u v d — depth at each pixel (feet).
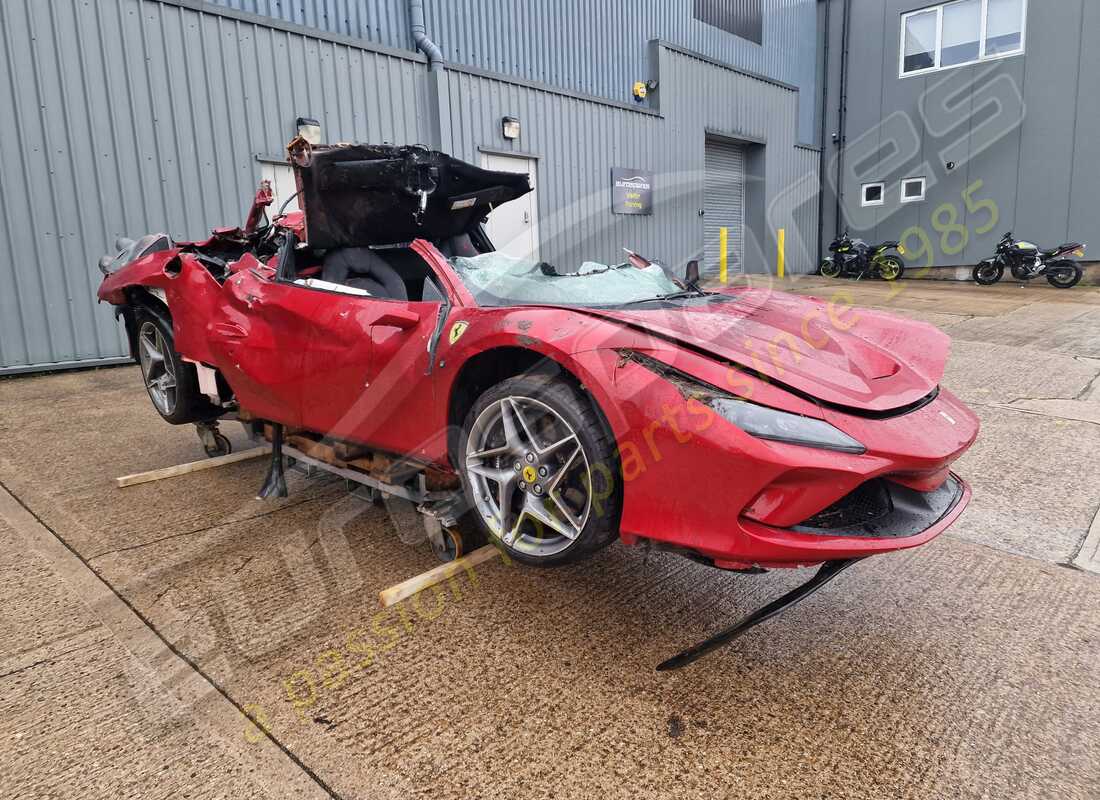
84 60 19.48
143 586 8.00
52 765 5.30
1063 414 15.19
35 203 19.15
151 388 12.82
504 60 30.17
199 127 21.65
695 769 5.24
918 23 44.21
